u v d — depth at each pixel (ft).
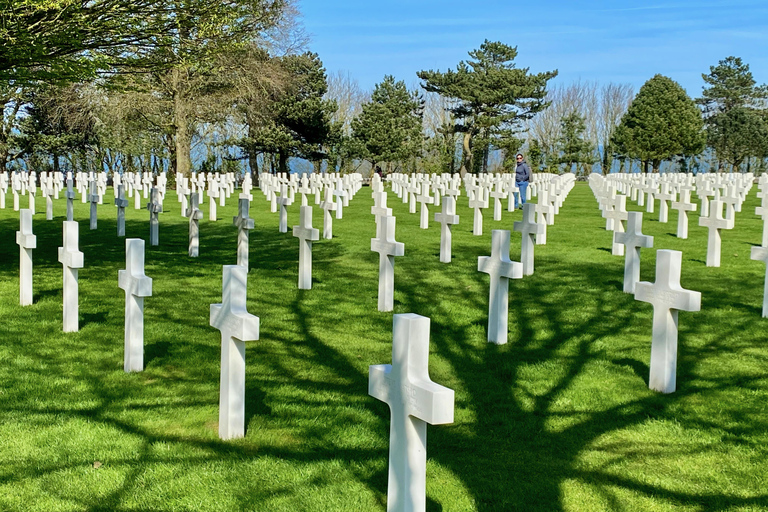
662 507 12.75
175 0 34.24
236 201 85.46
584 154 226.99
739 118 247.09
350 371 20.35
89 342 22.35
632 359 21.67
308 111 161.17
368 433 15.79
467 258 41.29
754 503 12.83
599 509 12.71
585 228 57.16
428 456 14.75
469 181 86.43
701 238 51.39
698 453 14.97
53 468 13.80
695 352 22.52
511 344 23.48
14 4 28.99
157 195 45.52
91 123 150.61
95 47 35.09
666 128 220.23
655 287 18.67
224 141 159.74
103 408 16.93
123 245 45.29
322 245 46.50
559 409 17.58
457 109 203.62
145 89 42.06
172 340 22.77
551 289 32.24
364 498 12.85
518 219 64.54
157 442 15.01
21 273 26.96
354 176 108.47
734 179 112.57
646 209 76.59
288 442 15.25
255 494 12.96
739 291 31.86
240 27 38.68
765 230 40.98
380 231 27.71
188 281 33.32
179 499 12.76
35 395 17.66
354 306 28.50
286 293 30.89
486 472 14.06
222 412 15.37
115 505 12.51
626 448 15.25
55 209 72.49
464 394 18.63
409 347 10.57
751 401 18.02
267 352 22.04
